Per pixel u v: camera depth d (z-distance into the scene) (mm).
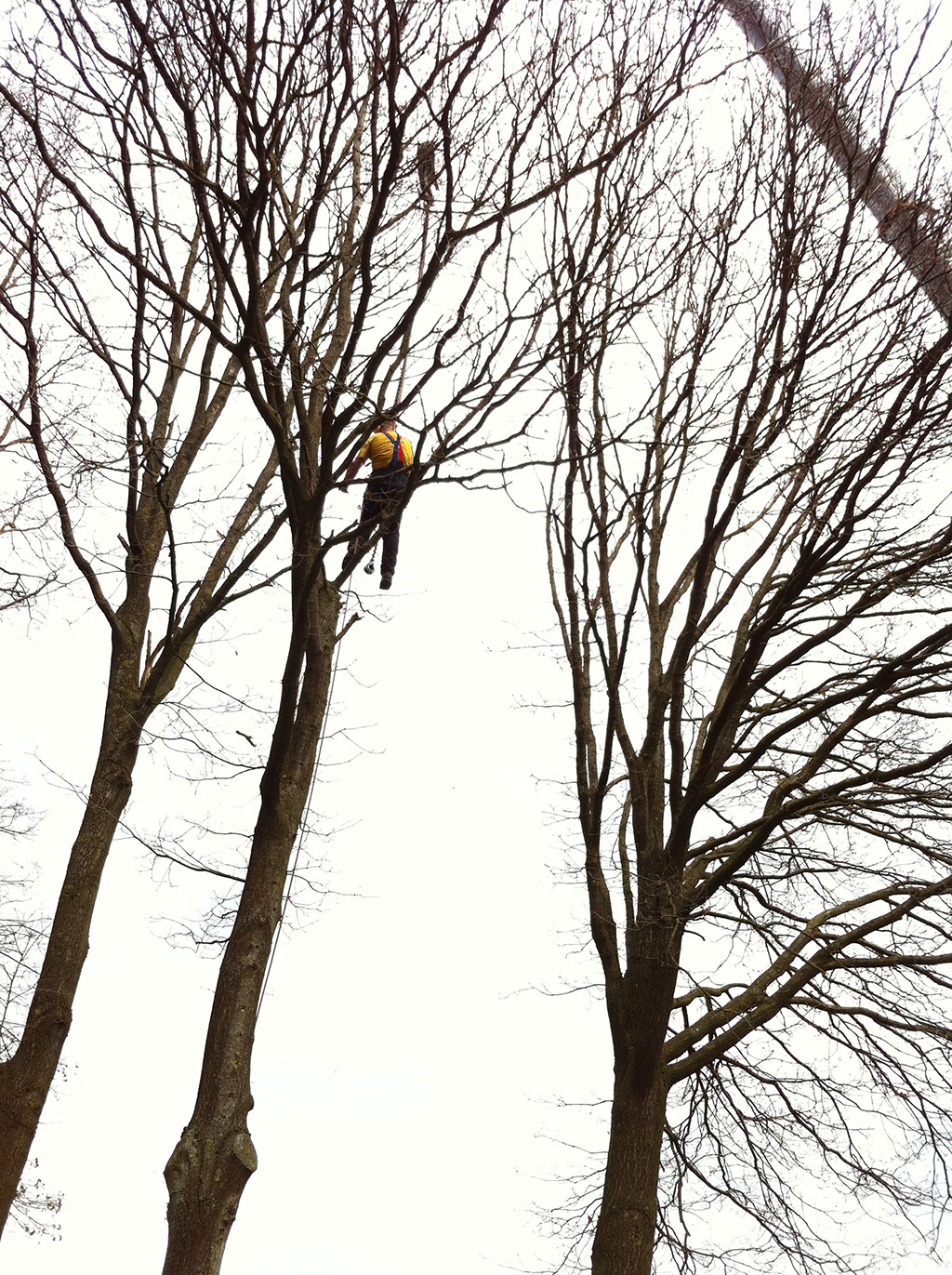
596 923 9781
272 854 7547
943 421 8070
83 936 9508
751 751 9141
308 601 7348
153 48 6055
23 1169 8883
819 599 9391
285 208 7695
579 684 10125
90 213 6371
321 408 7754
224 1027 7070
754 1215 10336
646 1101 8945
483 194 6887
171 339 10273
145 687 9828
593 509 9422
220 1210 6605
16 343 8344
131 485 9680
